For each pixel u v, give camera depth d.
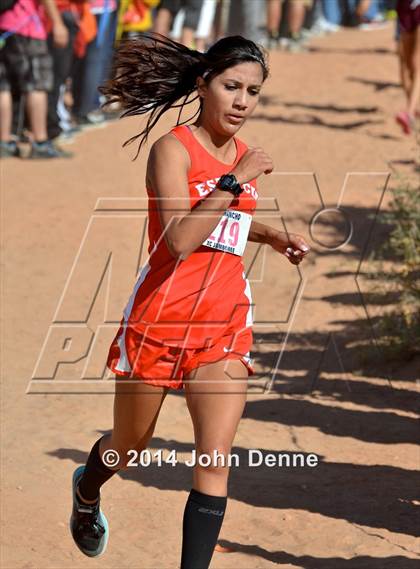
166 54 10.73
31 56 27.02
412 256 18.66
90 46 30.03
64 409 15.82
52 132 28.16
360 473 13.88
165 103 11.16
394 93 35.38
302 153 28.64
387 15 53.25
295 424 15.60
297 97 34.75
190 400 10.03
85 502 11.23
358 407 16.22
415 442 14.93
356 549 11.78
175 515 12.74
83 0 29.00
